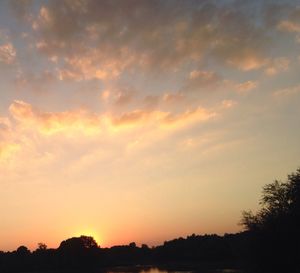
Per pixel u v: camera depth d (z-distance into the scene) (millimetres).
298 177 73938
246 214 76875
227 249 185000
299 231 70125
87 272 191375
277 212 73812
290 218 71250
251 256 75938
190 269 149625
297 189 72750
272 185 76188
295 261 70750
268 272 74312
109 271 192125
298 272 70375
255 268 76938
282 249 71562
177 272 129125
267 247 72812
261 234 73188
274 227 72062
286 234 70750
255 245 74125
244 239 76750
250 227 75000
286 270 71812
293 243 70438
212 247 196375
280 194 75438
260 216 76125
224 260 187125
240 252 79438
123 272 175250
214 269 135375
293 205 72062
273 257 73000
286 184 75688
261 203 76812
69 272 199125
